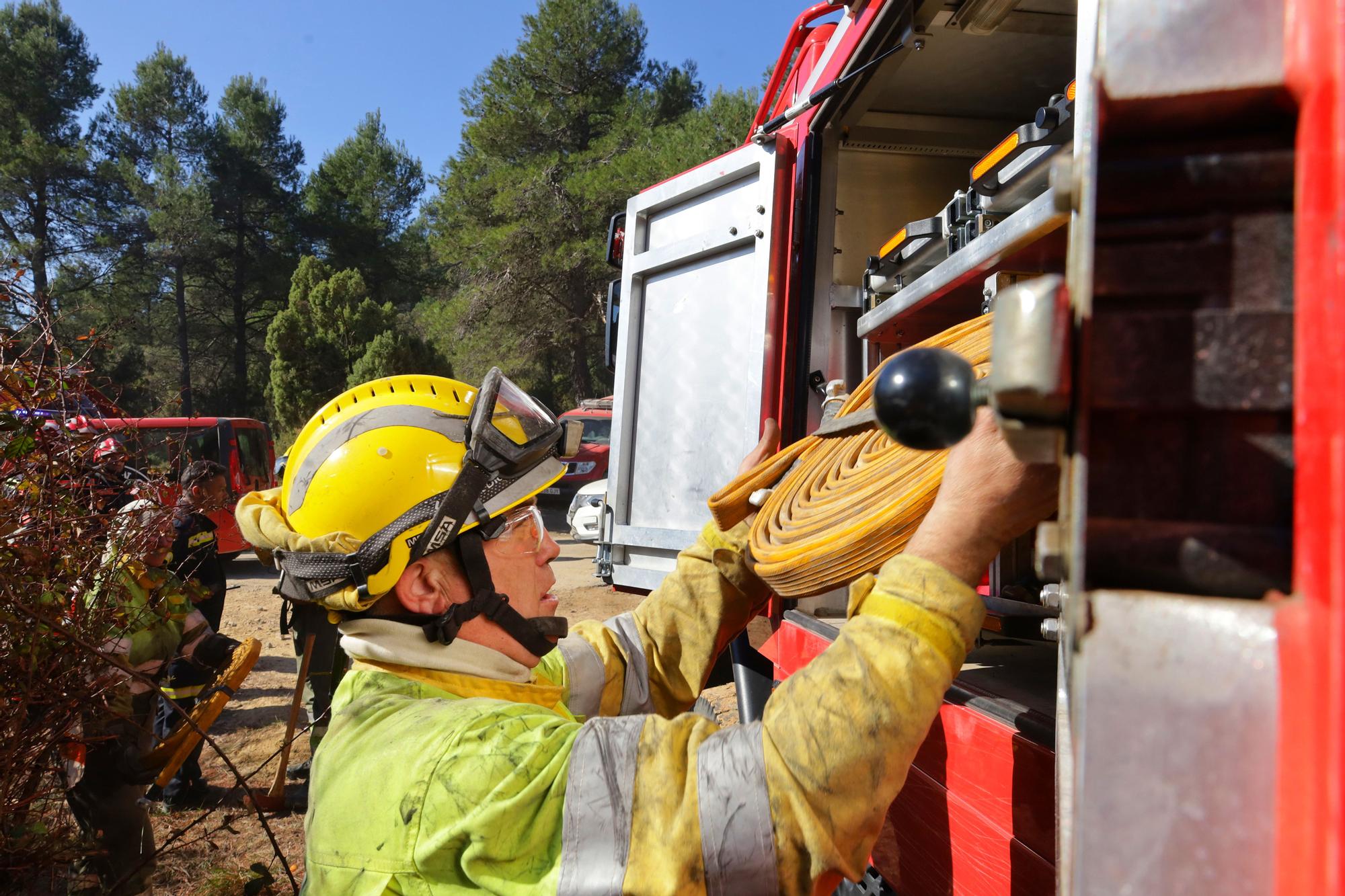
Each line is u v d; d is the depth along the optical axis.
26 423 2.25
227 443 11.66
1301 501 0.52
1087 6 0.88
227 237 42.38
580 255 29.17
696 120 28.14
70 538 2.39
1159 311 0.56
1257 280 0.54
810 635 2.29
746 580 1.73
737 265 3.53
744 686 3.06
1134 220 0.57
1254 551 0.53
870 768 0.96
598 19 35.56
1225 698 0.54
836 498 1.44
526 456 1.36
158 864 3.45
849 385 3.36
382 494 1.30
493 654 1.36
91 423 2.52
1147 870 0.55
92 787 2.88
